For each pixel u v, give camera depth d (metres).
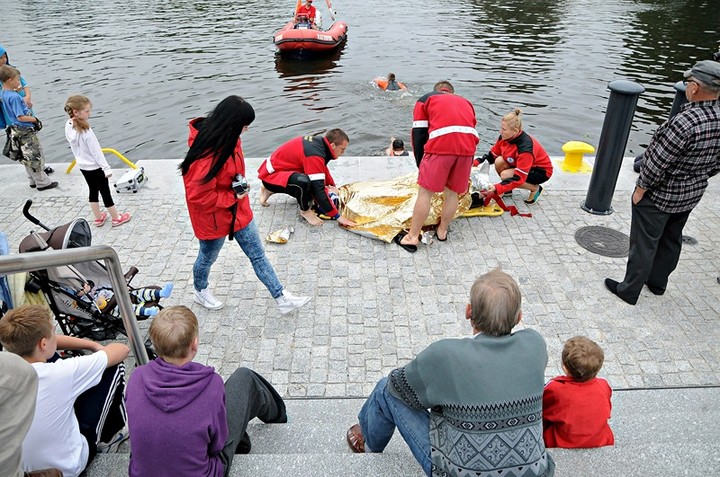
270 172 6.02
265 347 4.33
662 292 4.85
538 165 6.14
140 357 3.04
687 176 4.15
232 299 4.90
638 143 11.05
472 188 6.23
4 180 7.23
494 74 15.50
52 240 3.81
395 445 3.26
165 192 6.79
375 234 5.73
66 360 2.60
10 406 1.86
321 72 16.17
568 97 13.51
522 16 23.91
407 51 18.47
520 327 4.48
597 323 4.52
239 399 2.78
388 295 4.92
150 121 12.41
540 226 5.99
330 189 6.31
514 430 2.14
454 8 26.28
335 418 3.61
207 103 13.52
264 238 5.79
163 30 21.83
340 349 4.30
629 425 3.23
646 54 17.25
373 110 12.92
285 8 26.55
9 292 3.43
